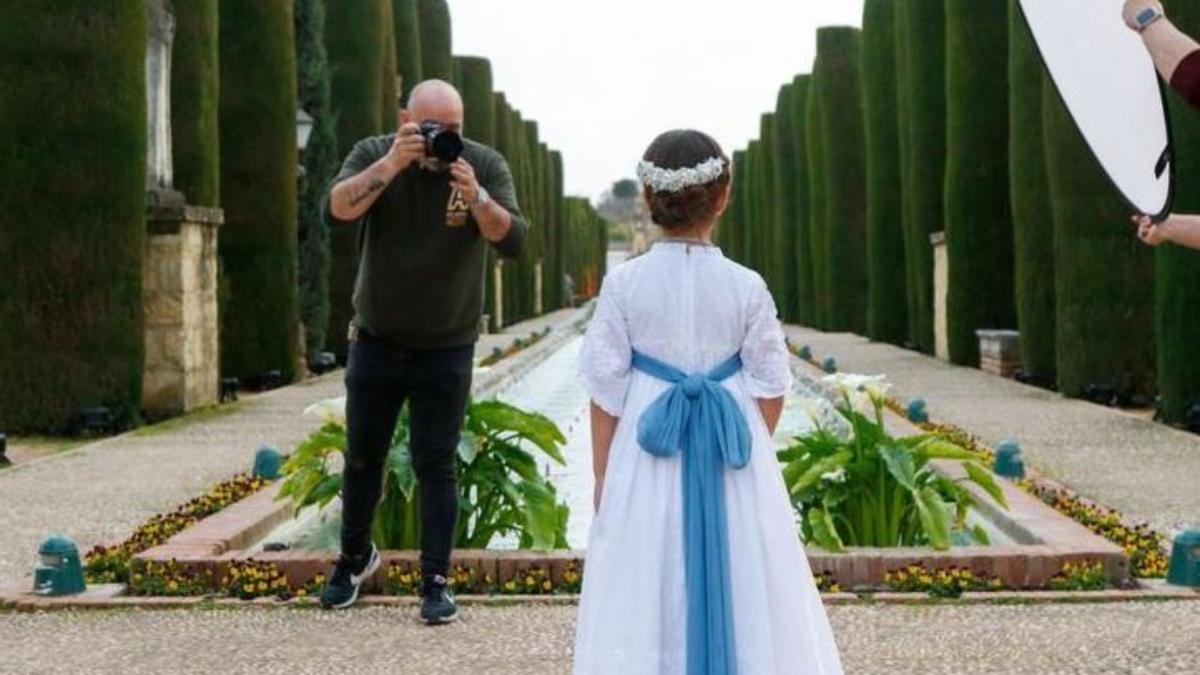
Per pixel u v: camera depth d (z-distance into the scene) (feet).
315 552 23.53
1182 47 9.60
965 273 75.87
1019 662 17.71
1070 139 55.31
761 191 177.58
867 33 101.35
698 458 12.21
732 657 11.85
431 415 19.84
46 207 47.11
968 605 20.95
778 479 12.58
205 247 55.72
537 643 18.84
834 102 120.06
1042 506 27.35
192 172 57.21
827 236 122.42
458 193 18.54
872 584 22.35
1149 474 34.42
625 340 12.57
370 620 20.26
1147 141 10.07
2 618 20.67
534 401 71.26
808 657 12.13
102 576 23.21
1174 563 22.20
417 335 19.26
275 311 66.85
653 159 12.55
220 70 65.98
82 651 18.71
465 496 24.31
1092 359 55.26
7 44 47.21
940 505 23.68
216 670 17.67
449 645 18.79
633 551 12.14
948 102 76.43
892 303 101.04
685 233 12.70
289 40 67.62
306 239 77.46
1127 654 17.94
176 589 21.97
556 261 226.58
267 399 58.90
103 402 47.37
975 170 75.00
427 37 116.26
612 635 12.01
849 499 24.84
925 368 75.20
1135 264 54.75
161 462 38.19
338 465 31.37
